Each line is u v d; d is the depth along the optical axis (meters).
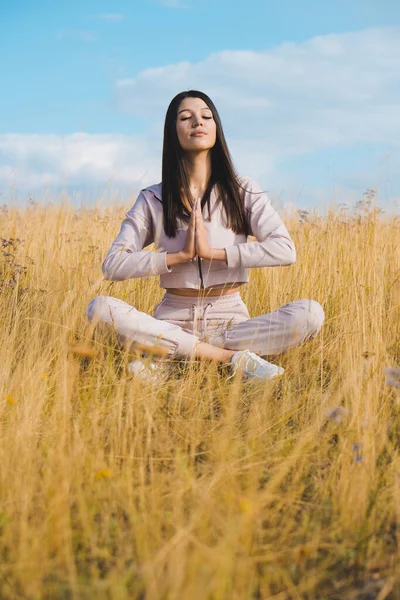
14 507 2.06
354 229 5.38
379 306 3.85
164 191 3.67
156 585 1.68
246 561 1.78
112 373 3.25
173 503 2.09
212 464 2.42
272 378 3.34
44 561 1.80
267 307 4.50
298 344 3.62
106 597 1.69
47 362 3.34
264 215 3.68
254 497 2.05
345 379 3.12
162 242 3.72
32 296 4.19
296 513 2.17
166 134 3.63
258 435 2.68
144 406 2.87
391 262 4.97
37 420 2.68
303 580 1.79
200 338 3.68
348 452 2.40
